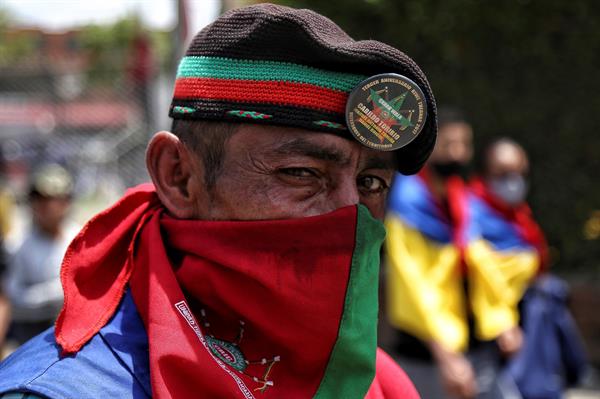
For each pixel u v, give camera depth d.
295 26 1.06
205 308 1.15
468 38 5.78
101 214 1.16
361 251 1.12
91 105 9.06
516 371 3.44
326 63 1.09
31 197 3.94
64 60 10.14
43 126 9.20
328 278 1.11
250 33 1.09
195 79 1.14
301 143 1.10
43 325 3.91
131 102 8.79
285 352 1.13
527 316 3.57
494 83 5.78
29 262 3.91
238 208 1.13
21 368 1.03
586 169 5.67
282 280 1.10
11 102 9.24
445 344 3.19
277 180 1.12
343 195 1.13
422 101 1.12
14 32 13.71
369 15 5.89
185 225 1.14
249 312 1.11
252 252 1.11
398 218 3.36
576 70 5.62
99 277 1.13
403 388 1.36
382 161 1.17
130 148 8.80
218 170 1.14
